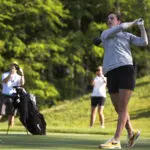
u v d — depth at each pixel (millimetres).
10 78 25266
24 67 51875
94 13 59281
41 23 54406
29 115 21188
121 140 17547
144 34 13930
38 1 52719
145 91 47406
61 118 43312
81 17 59844
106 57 13906
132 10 57156
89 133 24484
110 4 57281
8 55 53781
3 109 25422
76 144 15156
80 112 44406
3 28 52094
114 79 13734
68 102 51781
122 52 13766
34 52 52750
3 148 12945
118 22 14180
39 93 52469
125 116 13688
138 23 13828
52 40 54938
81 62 57594
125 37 13914
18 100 21141
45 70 57312
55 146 14031
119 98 13680
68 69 59000
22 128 26141
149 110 41656
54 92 53875
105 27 56719
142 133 24547
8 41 52312
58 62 55594
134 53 58344
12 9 52406
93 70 60281
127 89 13625
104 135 22250
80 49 56375
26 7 52688
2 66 51375
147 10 57000
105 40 13969
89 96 49125
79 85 58688
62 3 58625
